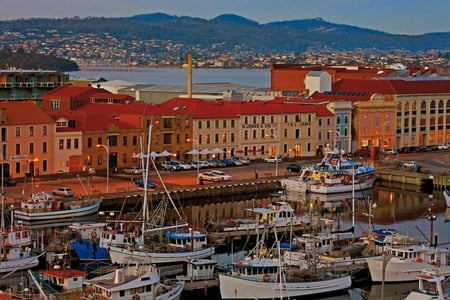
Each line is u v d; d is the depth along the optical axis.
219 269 96.94
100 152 177.25
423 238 120.19
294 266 97.12
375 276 98.56
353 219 126.88
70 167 173.12
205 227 119.50
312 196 163.62
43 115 170.00
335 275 95.31
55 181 160.62
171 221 126.75
